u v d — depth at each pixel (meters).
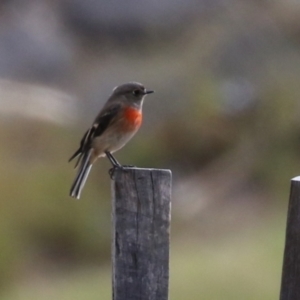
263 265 13.16
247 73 24.72
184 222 17.92
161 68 26.53
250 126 22.38
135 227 4.89
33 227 15.56
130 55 28.72
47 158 18.70
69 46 29.22
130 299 4.93
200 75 24.84
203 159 21.66
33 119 21.03
